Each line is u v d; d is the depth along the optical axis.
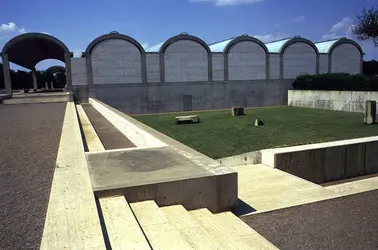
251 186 6.48
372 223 4.64
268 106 36.16
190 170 4.78
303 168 8.27
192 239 3.50
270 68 36.88
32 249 2.77
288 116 23.95
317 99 29.86
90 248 2.65
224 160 9.76
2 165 5.57
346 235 4.27
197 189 4.49
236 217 4.45
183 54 33.97
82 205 3.53
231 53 35.47
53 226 3.04
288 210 5.14
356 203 5.46
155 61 33.25
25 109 19.08
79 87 31.73
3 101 25.39
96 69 31.88
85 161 5.43
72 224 3.08
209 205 4.60
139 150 6.22
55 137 8.45
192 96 34.66
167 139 7.10
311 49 37.91
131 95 32.84
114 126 12.15
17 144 7.57
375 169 9.36
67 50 31.20
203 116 26.64
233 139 14.88
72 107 19.11
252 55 36.16
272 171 7.63
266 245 3.68
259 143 13.63
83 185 4.16
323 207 5.27
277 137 14.88
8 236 3.00
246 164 8.91
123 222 3.32
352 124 18.39
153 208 3.97
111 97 32.41
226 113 28.86
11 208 3.64
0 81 61.41
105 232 3.10
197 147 13.38
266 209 5.15
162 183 4.28
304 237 4.21
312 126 18.14
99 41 31.69
